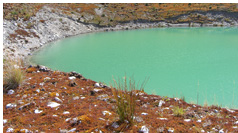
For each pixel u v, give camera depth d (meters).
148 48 30.38
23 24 36.84
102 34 46.03
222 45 30.62
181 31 47.66
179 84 15.62
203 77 17.23
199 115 6.66
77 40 38.69
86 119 5.41
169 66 21.03
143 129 4.92
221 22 56.94
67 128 5.09
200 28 51.97
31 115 6.11
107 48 31.30
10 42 28.56
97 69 20.55
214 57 24.09
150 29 52.59
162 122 5.56
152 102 7.98
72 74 11.70
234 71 18.62
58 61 23.91
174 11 65.31
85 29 50.09
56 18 47.38
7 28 32.25
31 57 25.75
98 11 61.16
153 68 20.50
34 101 7.30
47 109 6.62
